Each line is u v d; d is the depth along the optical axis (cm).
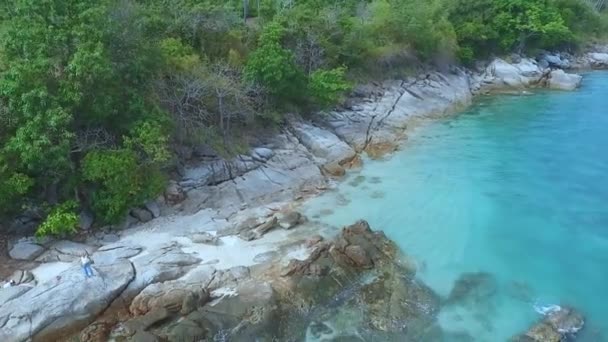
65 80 2545
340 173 3591
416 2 6084
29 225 2623
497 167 3772
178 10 3734
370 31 5356
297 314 2269
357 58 4984
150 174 2867
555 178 3591
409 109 4909
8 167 2475
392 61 5372
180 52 3438
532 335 2155
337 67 4694
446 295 2398
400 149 4112
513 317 2272
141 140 2761
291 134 3916
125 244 2620
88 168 2639
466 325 2223
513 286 2470
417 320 2242
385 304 2320
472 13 6988
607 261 2666
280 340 2139
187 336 2067
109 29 2767
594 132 4556
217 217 2955
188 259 2538
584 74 7144
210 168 3244
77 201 2689
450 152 4062
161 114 2959
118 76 2789
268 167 3484
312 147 3841
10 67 2491
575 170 3728
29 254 2461
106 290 2256
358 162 3803
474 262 2644
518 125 4762
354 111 4550
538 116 5059
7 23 2703
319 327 2205
